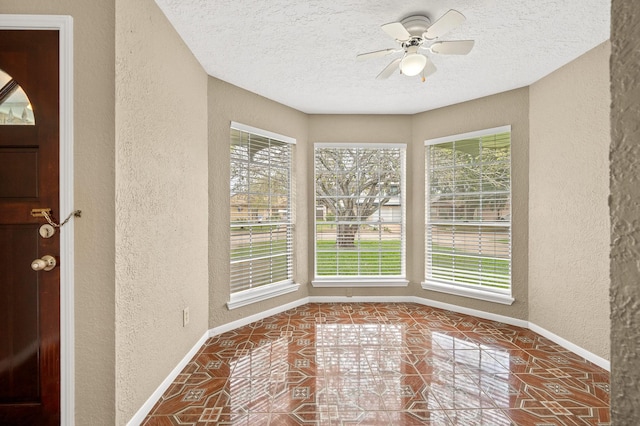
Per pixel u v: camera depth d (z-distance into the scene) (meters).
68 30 1.57
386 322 3.21
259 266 3.35
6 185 1.59
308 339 2.81
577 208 2.55
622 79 0.37
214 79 2.89
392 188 3.89
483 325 3.13
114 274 1.61
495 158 3.28
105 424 1.60
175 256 2.21
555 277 2.75
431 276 3.75
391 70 2.38
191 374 2.25
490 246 3.31
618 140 0.38
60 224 1.57
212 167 2.86
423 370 2.29
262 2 1.94
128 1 1.69
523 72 2.80
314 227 3.84
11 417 1.58
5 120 1.58
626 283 0.37
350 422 1.77
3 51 1.58
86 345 1.59
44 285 1.59
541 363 2.40
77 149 1.58
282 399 1.97
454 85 3.06
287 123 3.58
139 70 1.79
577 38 2.29
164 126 2.06
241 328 3.05
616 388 0.38
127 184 1.69
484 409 1.88
